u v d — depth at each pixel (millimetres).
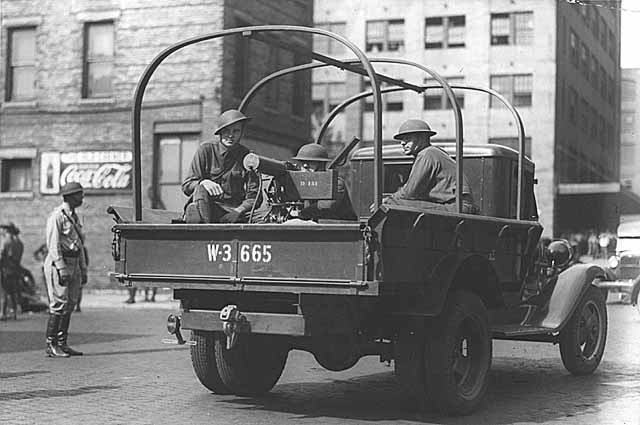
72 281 13188
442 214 8109
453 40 49625
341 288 7500
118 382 10602
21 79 29734
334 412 8820
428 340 8336
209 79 27469
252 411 8836
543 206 45406
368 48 51938
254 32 8234
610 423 8320
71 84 28984
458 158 8625
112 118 28516
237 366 9383
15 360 12664
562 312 10492
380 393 10008
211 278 8133
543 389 10344
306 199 8539
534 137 46906
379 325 8703
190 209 8836
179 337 8727
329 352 9055
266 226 7793
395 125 51969
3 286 20969
